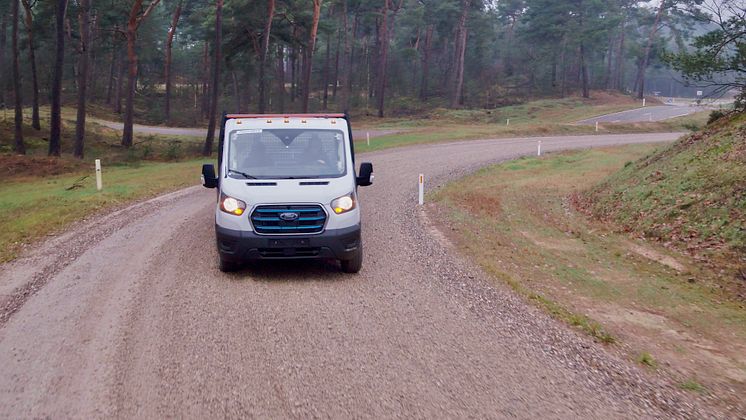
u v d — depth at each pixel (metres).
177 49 98.88
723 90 19.45
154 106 82.69
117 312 7.48
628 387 5.84
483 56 97.62
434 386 5.62
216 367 5.90
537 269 11.55
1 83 71.19
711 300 10.26
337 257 8.94
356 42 90.44
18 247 11.30
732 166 14.86
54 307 7.66
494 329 7.28
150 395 5.28
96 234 12.22
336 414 5.01
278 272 9.54
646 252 13.16
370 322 7.35
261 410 5.04
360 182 9.82
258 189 8.83
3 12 64.69
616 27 84.38
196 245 11.23
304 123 9.88
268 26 43.41
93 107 77.38
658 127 50.94
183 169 27.03
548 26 83.12
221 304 7.86
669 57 19.70
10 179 25.52
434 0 78.06
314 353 6.33
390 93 91.94
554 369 6.14
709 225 13.16
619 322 8.81
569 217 17.22
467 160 30.34
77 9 44.84
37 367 5.84
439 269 10.16
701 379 6.50
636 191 16.95
